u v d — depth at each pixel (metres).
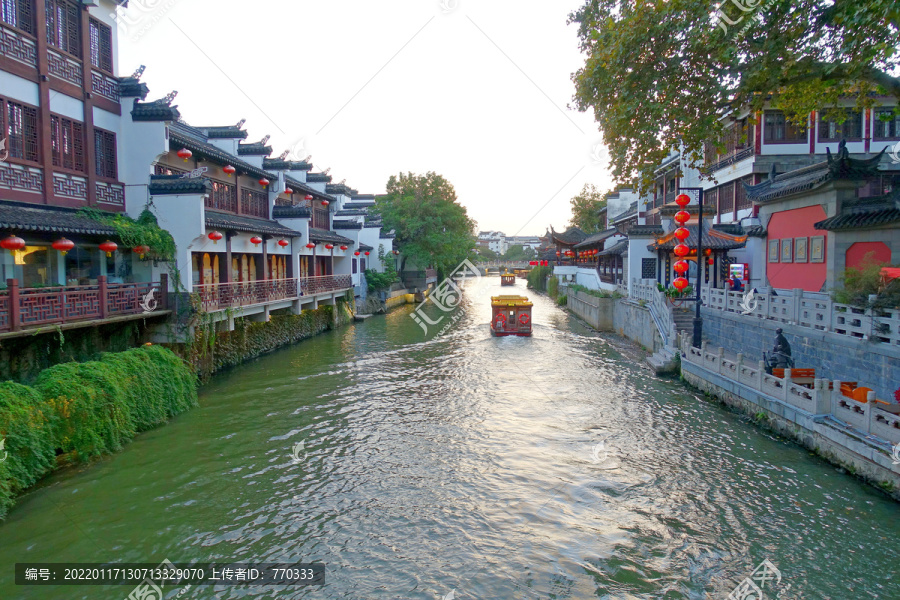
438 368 21.44
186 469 11.23
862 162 15.99
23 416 9.70
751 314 17.30
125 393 12.66
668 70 11.59
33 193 13.34
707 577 7.61
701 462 11.36
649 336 24.36
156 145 16.73
